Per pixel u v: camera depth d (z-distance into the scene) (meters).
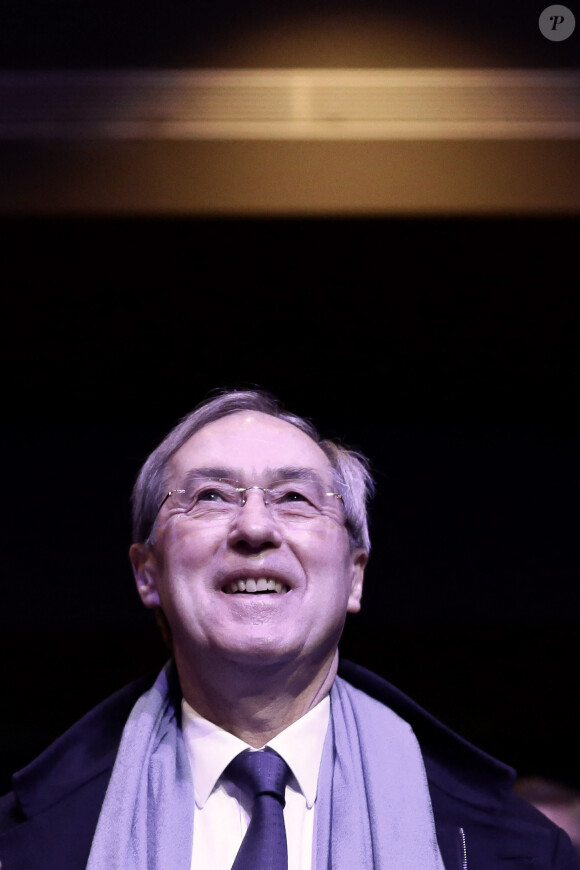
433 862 1.63
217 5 3.20
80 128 3.04
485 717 3.03
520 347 3.38
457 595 3.11
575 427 3.53
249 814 1.70
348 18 3.19
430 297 3.21
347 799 1.73
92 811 1.74
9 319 3.28
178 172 3.00
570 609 3.09
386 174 3.00
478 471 3.35
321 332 3.35
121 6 3.19
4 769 2.93
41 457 3.37
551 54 3.14
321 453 2.03
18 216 2.95
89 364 3.43
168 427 3.51
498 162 3.01
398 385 3.51
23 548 3.17
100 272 3.12
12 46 3.12
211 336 3.36
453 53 3.15
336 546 1.88
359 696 1.96
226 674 1.75
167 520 1.91
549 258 3.06
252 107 3.08
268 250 3.05
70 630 3.08
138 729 1.82
